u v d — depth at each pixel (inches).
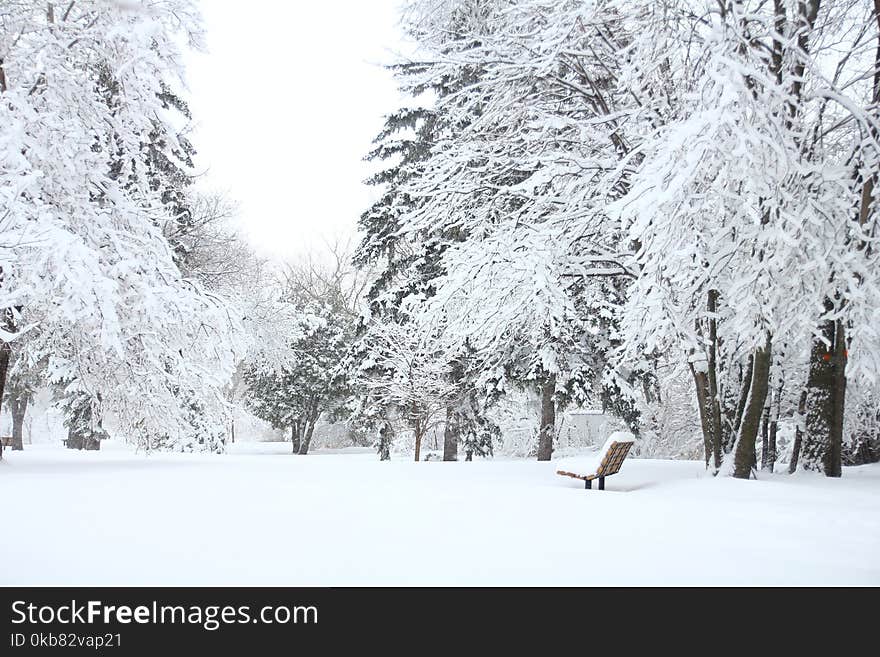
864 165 492.1
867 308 435.5
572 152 597.0
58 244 443.2
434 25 701.9
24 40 532.7
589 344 796.0
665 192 389.4
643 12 490.6
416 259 925.2
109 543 207.9
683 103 487.5
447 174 628.7
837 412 520.1
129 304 540.4
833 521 280.8
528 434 1184.8
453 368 909.2
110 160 592.1
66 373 1036.5
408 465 575.5
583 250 621.0
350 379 1074.7
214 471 473.7
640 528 255.8
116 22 545.0
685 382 1029.2
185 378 603.5
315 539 221.0
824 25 498.6
